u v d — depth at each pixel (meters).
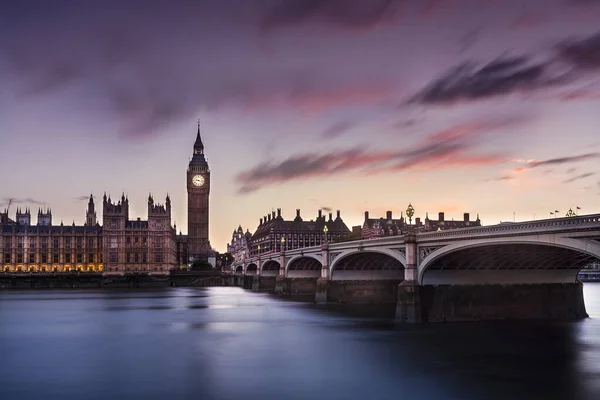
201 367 58.94
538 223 64.62
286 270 168.00
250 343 73.25
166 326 91.31
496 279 86.88
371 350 67.25
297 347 70.00
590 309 113.81
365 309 116.56
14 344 73.62
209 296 170.38
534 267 87.06
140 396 48.47
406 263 86.75
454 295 85.25
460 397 47.59
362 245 105.44
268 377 54.56
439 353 64.75
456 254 79.06
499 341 71.06
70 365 60.16
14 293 191.50
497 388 50.34
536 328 79.69
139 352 67.50
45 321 99.00
